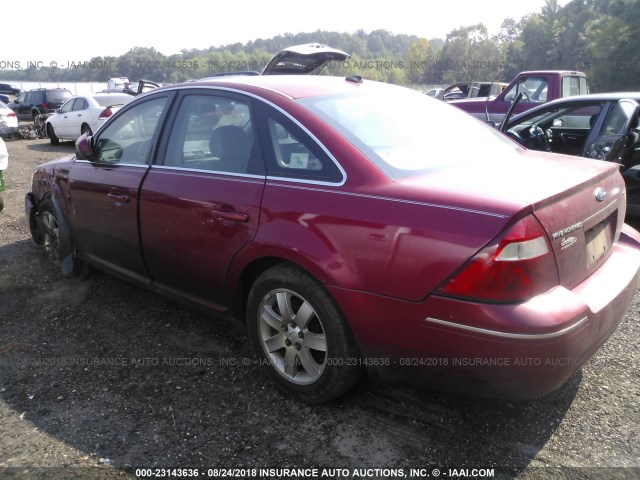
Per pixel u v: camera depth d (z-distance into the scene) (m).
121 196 3.47
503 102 10.47
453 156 2.79
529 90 10.15
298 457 2.36
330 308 2.48
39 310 3.91
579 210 2.35
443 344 2.18
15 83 39.84
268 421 2.61
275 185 2.67
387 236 2.26
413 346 2.27
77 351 3.34
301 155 2.66
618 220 2.84
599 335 2.29
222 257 2.88
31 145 15.57
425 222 2.18
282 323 2.71
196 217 2.97
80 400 2.82
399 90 3.49
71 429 2.59
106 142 3.82
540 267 2.08
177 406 2.75
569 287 2.31
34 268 4.71
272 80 3.18
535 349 2.01
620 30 43.44
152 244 3.32
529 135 6.29
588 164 2.85
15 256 5.05
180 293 3.35
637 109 5.22
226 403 2.77
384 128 2.85
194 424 2.61
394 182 2.39
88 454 2.41
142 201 3.31
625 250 2.84
